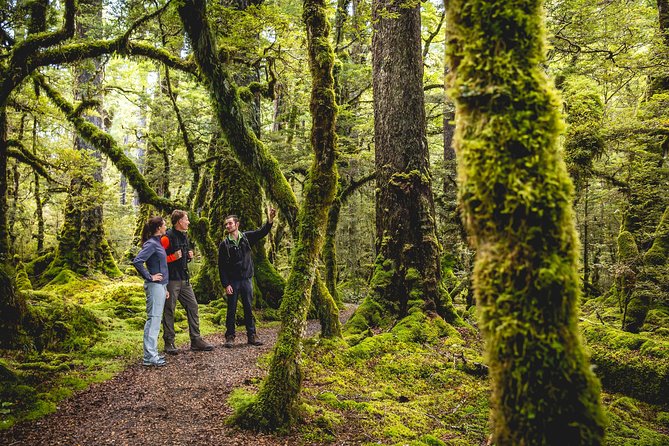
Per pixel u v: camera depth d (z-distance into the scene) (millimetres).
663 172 8133
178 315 8383
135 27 6273
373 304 7609
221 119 5656
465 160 1479
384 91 8086
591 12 9180
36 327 5688
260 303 9789
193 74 7227
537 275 1342
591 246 13680
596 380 1362
